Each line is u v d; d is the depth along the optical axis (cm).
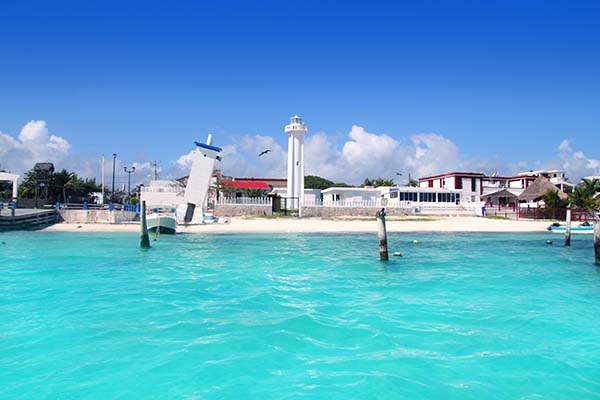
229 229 4106
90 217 4466
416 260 2322
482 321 1191
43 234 3662
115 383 802
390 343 1012
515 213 5838
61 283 1658
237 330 1095
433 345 1002
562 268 2106
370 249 2798
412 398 751
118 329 1100
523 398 757
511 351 971
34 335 1052
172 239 3338
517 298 1464
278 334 1067
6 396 750
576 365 898
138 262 2183
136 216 4784
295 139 5912
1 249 2653
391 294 1509
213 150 4419
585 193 5753
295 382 809
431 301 1411
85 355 930
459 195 6291
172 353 942
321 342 1016
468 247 3009
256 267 2053
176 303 1362
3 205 4744
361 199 6241
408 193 6109
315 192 7212
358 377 830
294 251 2672
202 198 4438
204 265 2105
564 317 1235
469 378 832
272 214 5356
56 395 757
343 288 1602
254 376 833
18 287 1586
